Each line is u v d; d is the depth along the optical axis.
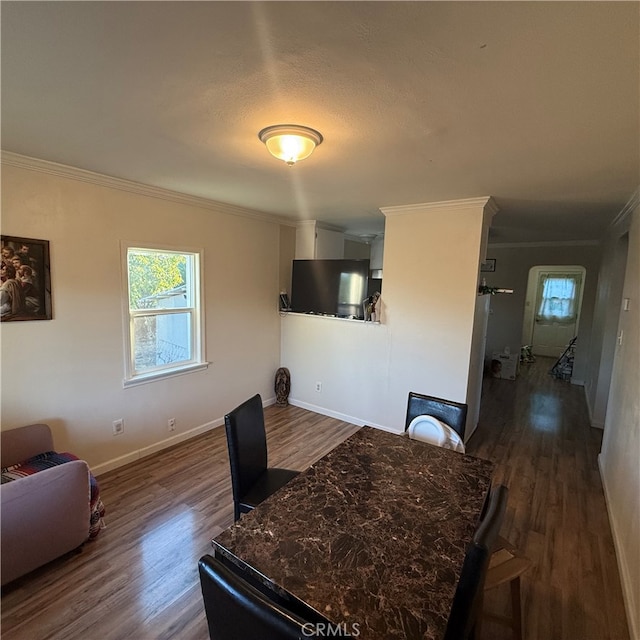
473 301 3.27
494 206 3.39
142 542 2.23
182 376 3.56
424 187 2.80
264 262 4.37
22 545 1.83
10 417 2.44
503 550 1.62
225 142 1.97
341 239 5.23
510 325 6.66
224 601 0.91
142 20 1.02
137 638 1.64
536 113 1.53
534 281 8.91
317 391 4.50
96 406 2.90
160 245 3.22
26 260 2.42
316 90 1.40
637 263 2.68
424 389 3.63
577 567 2.12
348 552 1.22
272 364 4.69
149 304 3.29
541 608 1.85
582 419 4.54
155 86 1.39
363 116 1.60
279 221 4.49
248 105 1.53
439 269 3.42
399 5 0.94
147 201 3.09
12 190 2.33
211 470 3.09
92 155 2.23
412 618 0.99
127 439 3.15
